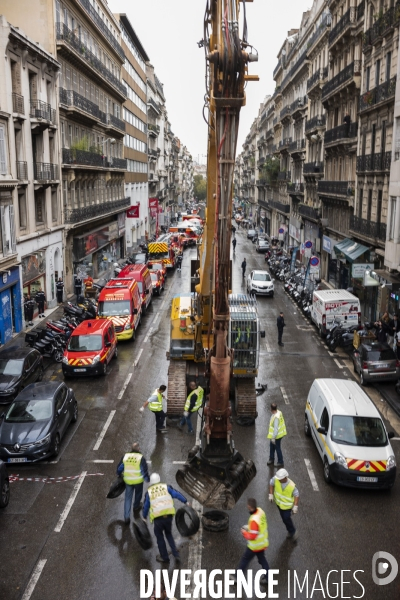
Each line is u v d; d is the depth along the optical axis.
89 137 44.41
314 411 15.21
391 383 20.59
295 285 39.22
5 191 25.59
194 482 11.46
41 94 31.53
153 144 93.75
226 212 9.61
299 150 55.88
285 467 14.03
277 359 23.69
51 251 33.56
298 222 55.84
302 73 57.09
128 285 28.20
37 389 15.96
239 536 11.12
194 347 17.25
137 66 73.00
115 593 9.52
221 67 8.84
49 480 13.37
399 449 15.13
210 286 14.58
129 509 11.54
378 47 29.16
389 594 9.57
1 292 25.30
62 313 31.75
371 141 30.58
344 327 25.73
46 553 10.56
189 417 16.22
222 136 9.19
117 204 54.00
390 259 24.45
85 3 41.12
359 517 11.84
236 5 8.88
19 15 33.84
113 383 20.53
